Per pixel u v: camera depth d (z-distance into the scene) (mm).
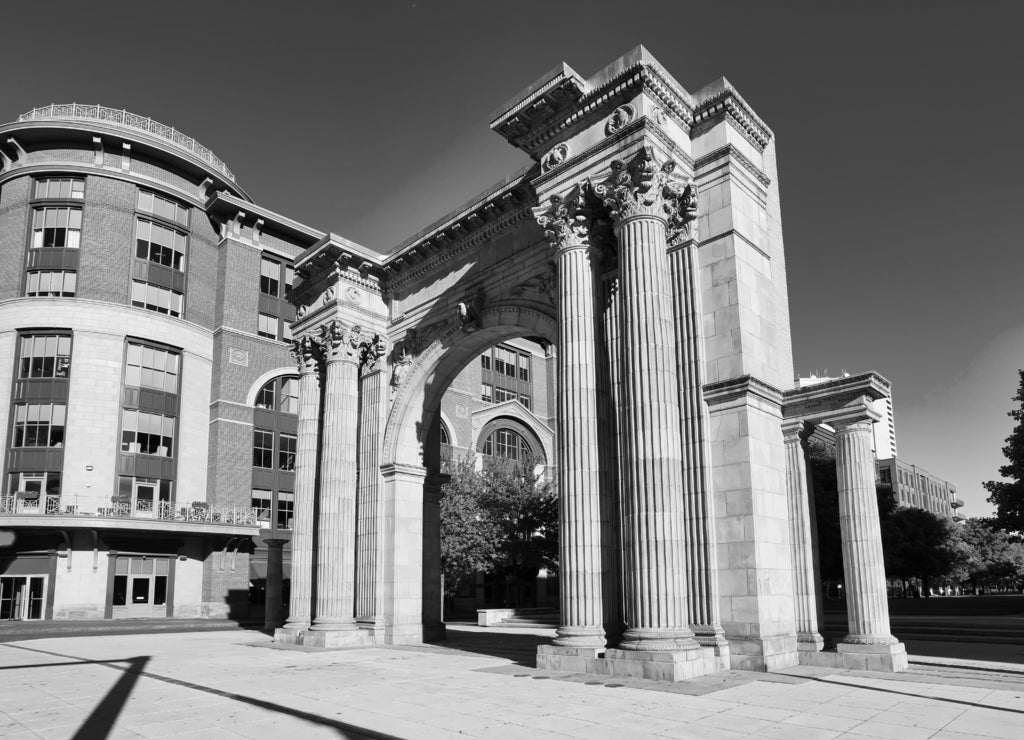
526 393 75062
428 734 10258
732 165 19500
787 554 18438
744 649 16734
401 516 27188
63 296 49938
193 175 56500
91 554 46750
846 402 18359
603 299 20594
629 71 18688
